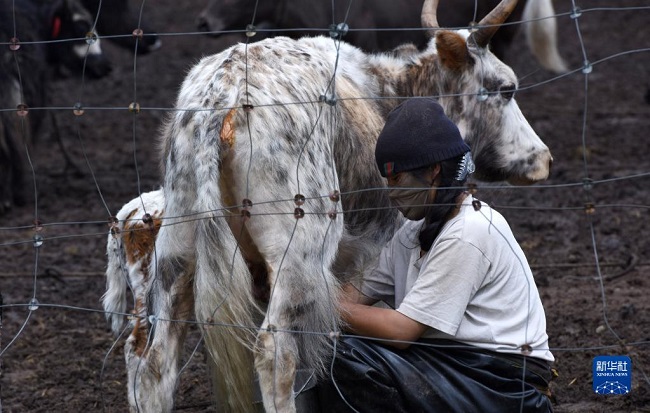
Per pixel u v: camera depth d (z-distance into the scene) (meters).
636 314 9.06
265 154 5.45
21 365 8.49
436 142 5.48
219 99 5.50
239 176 5.49
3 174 13.67
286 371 5.35
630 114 18.02
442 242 5.47
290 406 5.36
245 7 13.18
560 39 23.97
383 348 5.64
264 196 5.47
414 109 5.55
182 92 5.80
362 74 6.66
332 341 5.60
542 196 13.51
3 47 13.84
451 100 7.04
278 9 13.16
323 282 5.58
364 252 6.27
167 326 5.56
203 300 5.39
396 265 6.03
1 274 10.94
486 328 5.52
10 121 13.77
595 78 20.77
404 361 5.54
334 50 6.48
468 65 6.98
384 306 6.39
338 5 12.83
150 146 16.97
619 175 14.39
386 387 5.53
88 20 15.21
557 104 18.88
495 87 7.02
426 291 5.46
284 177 5.49
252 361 5.61
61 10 14.76
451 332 5.43
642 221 12.30
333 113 5.92
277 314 5.39
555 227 12.12
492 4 13.20
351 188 6.20
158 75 21.44
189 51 23.36
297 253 5.49
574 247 11.33
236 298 5.41
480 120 7.04
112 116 18.80
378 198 6.34
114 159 16.27
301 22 13.11
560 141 16.33
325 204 5.68
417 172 5.50
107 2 16.17
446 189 5.51
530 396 5.52
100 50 15.52
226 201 5.59
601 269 10.52
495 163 7.21
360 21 12.77
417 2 13.05
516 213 12.79
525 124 7.23
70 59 15.28
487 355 5.53
